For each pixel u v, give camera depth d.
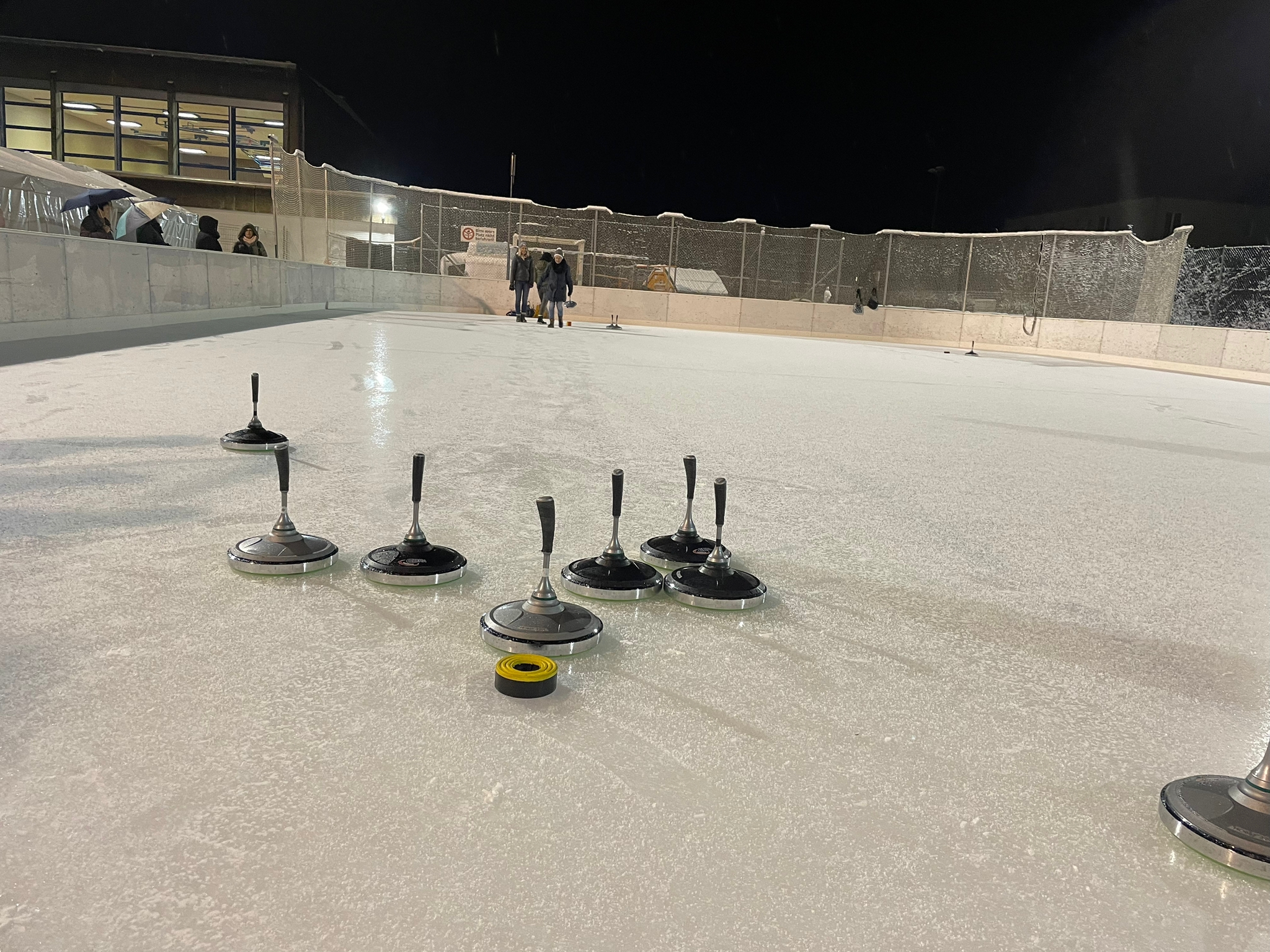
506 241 26.44
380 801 1.26
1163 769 1.56
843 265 27.67
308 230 22.12
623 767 1.40
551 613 1.90
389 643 1.84
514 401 6.12
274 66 34.91
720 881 1.13
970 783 1.45
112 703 1.51
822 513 3.43
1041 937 1.07
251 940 0.96
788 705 1.69
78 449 3.59
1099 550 3.17
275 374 6.73
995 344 24.91
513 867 1.12
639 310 27.19
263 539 2.33
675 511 3.20
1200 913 1.14
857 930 1.05
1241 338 17.00
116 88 34.38
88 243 9.04
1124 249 22.42
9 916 0.98
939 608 2.37
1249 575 2.96
